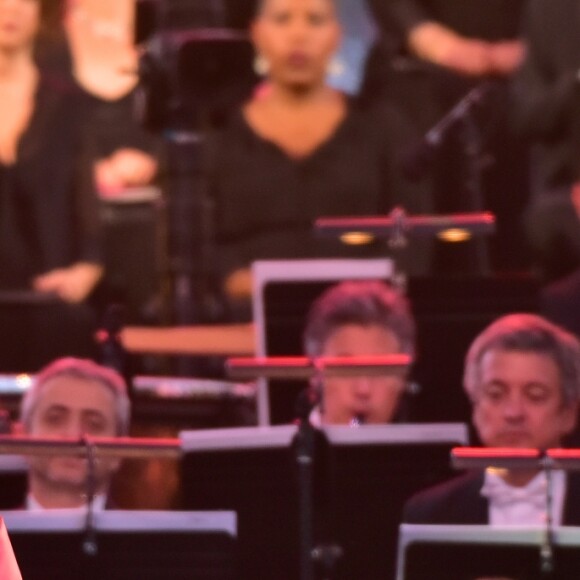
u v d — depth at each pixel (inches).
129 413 934.4
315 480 809.5
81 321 1142.3
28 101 1309.1
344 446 822.5
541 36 1182.9
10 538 764.6
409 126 1272.1
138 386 1058.1
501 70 1285.7
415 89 1293.1
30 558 764.6
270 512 822.5
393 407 906.1
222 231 1242.6
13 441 764.6
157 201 1288.1
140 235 1304.1
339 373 802.2
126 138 1343.5
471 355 856.3
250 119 1254.3
